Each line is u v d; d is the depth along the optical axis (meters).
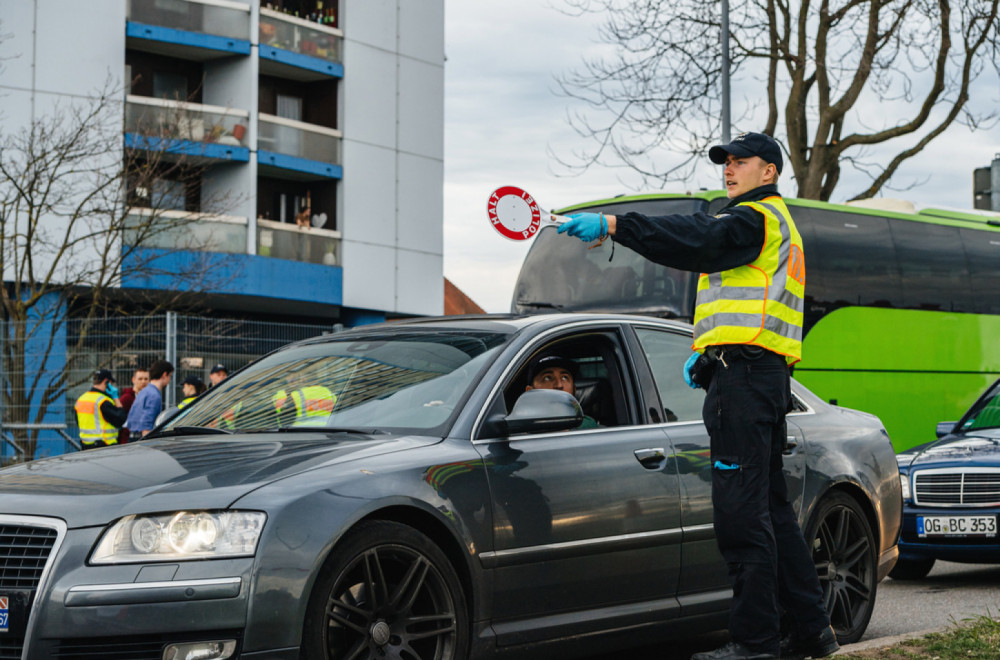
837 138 25.78
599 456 5.62
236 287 32.06
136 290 29.88
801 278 5.11
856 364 17.91
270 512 4.41
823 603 5.41
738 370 4.98
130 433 14.66
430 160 37.94
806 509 6.54
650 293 15.17
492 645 5.09
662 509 5.80
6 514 4.50
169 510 4.37
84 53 30.88
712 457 5.07
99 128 27.97
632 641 5.71
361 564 4.63
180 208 32.53
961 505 10.14
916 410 18.58
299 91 36.47
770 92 26.20
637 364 6.13
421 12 37.94
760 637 4.97
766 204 5.06
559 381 6.00
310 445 5.03
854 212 18.33
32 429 17.25
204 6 32.81
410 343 5.96
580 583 5.44
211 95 34.00
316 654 4.41
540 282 16.05
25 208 28.69
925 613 8.66
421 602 4.89
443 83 38.47
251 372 6.30
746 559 4.99
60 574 4.27
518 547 5.18
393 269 36.66
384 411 5.46
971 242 19.72
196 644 4.25
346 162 35.62
